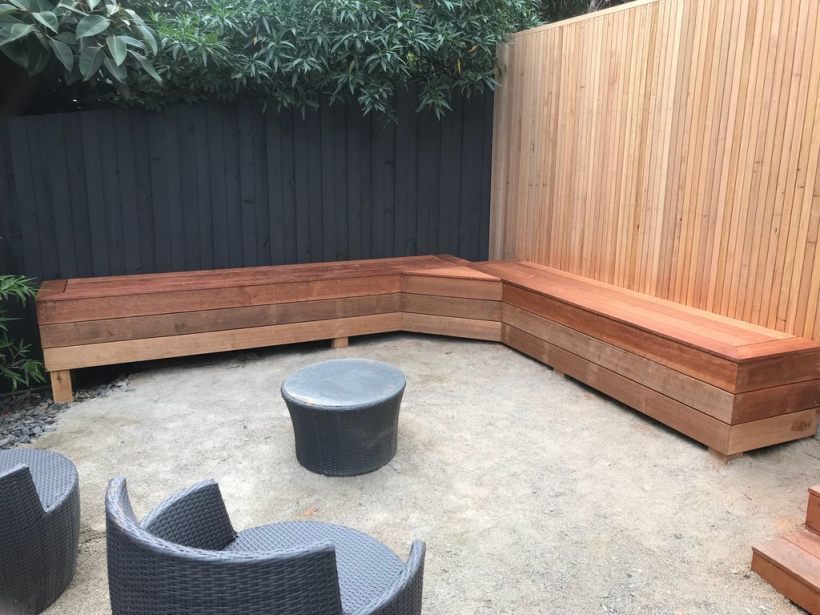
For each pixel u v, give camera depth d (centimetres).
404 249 545
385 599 130
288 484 272
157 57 415
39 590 189
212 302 409
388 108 496
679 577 211
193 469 287
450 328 471
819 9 292
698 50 359
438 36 464
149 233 453
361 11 441
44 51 363
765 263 327
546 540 232
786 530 237
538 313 416
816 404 302
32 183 411
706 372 289
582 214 462
